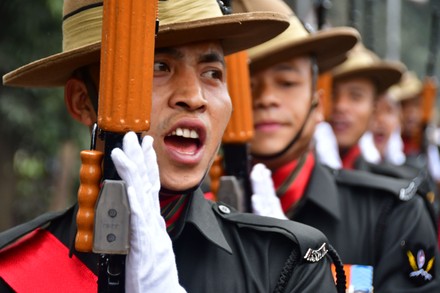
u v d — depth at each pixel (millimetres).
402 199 4961
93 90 3377
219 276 3279
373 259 4938
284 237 3355
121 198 2656
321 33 4859
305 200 4973
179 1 3215
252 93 4859
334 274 4305
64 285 3199
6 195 12352
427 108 8555
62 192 13148
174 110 3152
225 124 3295
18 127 11539
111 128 2711
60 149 12375
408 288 4734
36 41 10375
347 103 7125
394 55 13156
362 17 13023
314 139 5488
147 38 2717
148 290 2723
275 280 3293
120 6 2688
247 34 3424
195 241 3338
